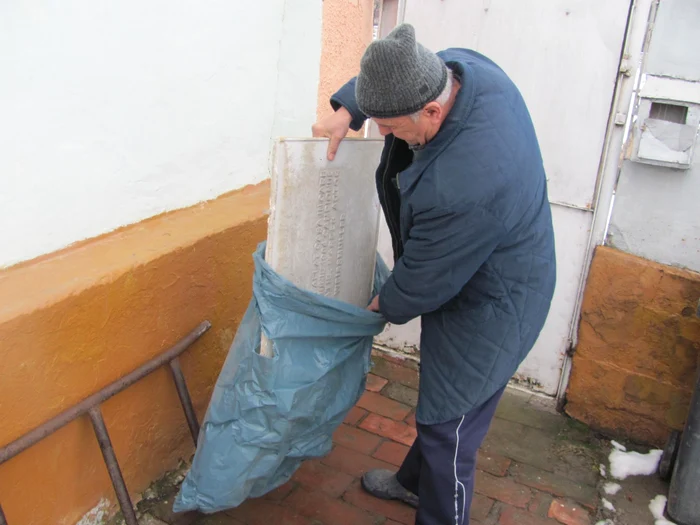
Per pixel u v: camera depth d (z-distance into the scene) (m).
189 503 2.02
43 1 1.70
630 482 2.62
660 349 2.67
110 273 1.89
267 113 2.83
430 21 2.90
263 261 1.83
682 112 2.51
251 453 1.92
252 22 2.58
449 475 2.02
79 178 1.94
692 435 2.31
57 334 1.75
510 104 1.68
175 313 2.21
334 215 1.99
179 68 2.24
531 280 1.82
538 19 2.65
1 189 1.71
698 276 2.55
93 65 1.89
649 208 2.65
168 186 2.33
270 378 1.84
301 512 2.35
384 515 2.38
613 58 2.55
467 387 1.91
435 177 1.60
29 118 1.73
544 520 2.40
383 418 2.95
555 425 2.95
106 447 1.93
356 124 1.96
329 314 1.89
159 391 2.28
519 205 1.64
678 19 2.42
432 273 1.69
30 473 1.81
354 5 3.05
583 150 2.70
